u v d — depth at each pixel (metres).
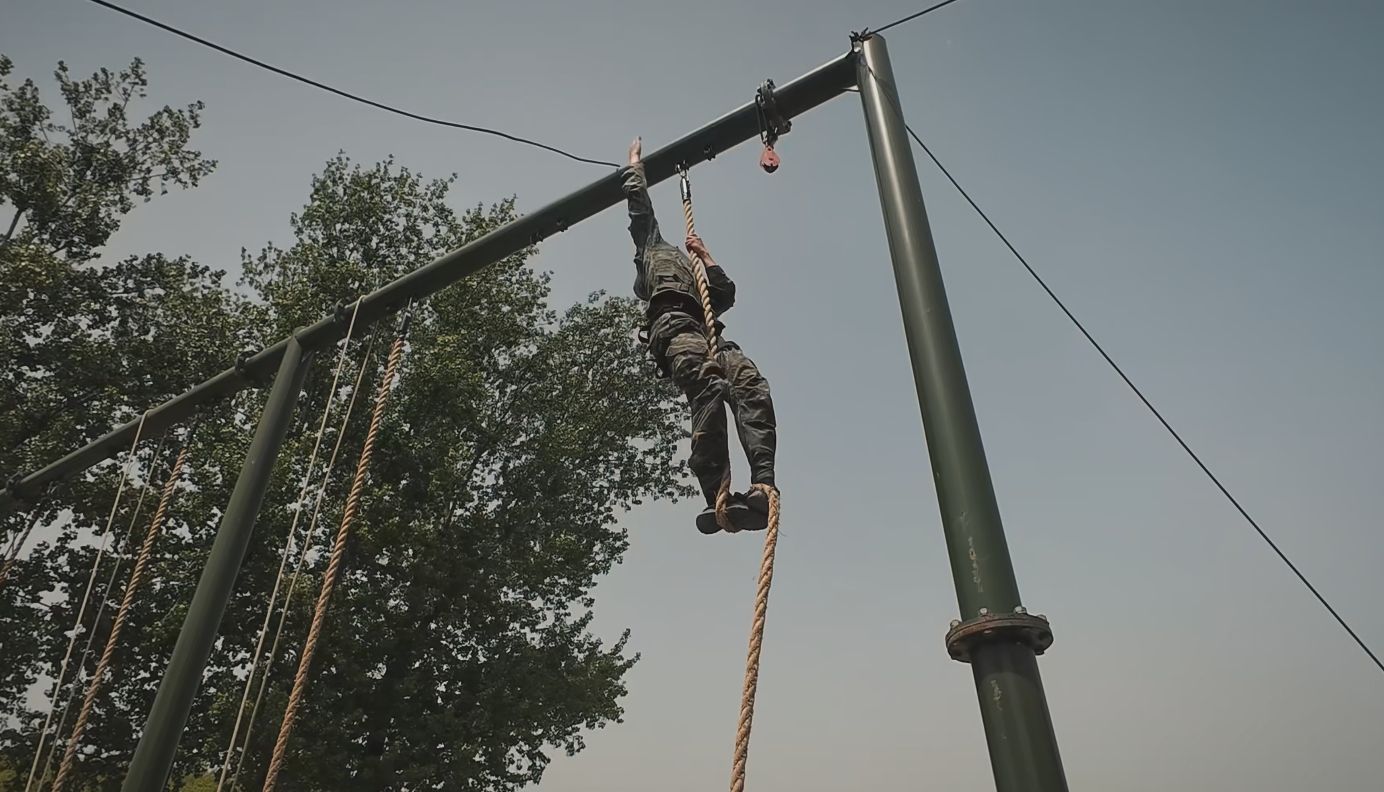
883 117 5.20
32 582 20.84
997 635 3.28
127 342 22.92
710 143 6.27
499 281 26.88
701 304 4.94
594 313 28.83
